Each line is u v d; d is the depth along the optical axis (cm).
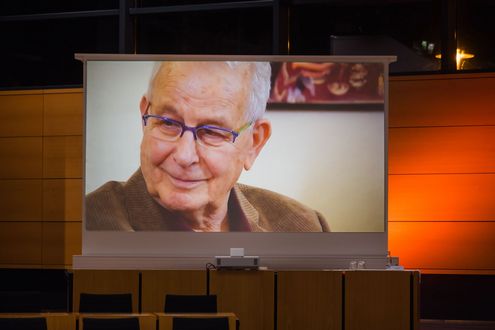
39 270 1596
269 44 1562
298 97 1359
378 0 1547
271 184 1355
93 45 1625
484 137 1464
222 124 1357
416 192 1482
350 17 1555
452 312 1472
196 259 1310
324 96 1355
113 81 1361
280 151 1358
